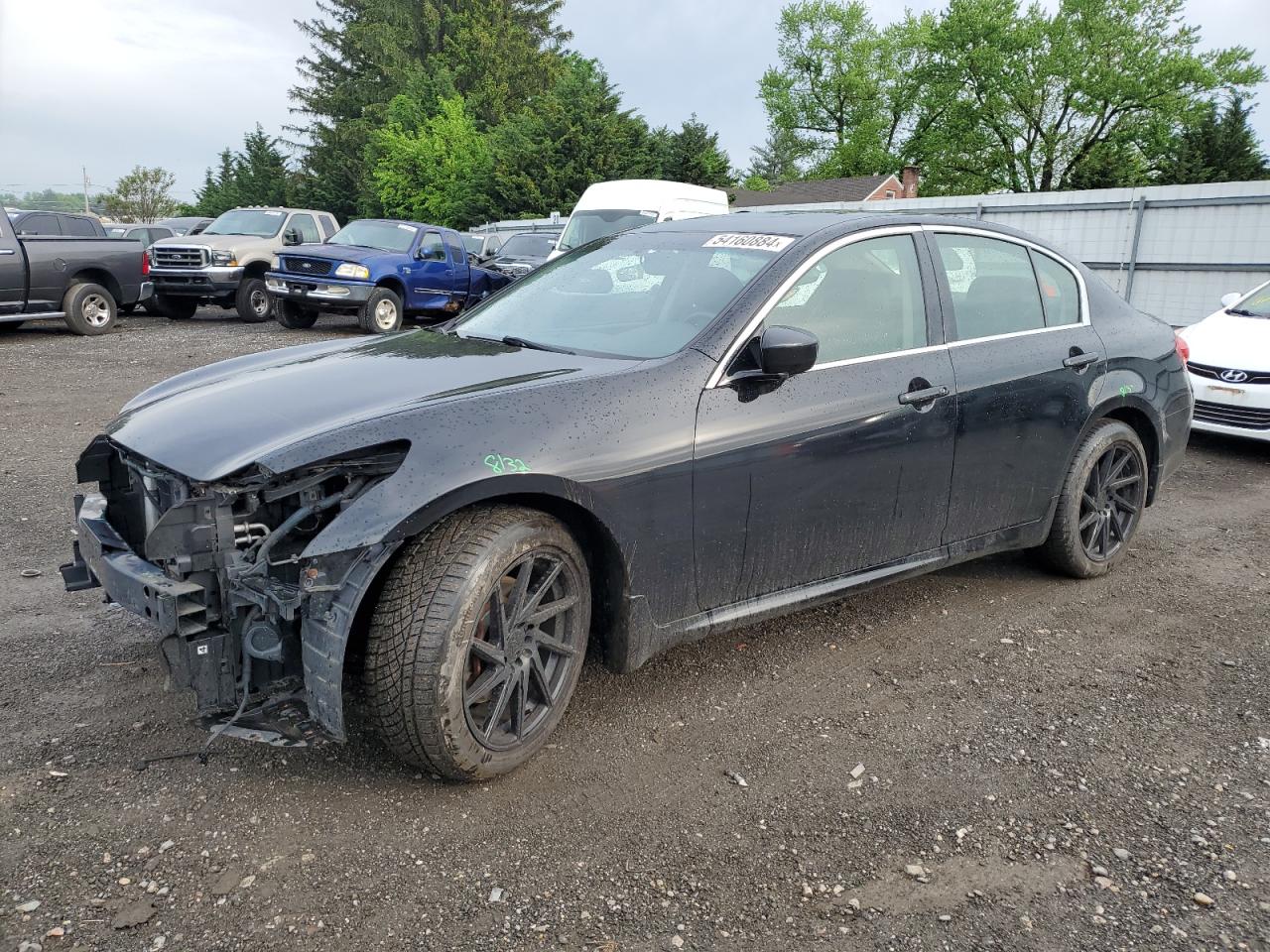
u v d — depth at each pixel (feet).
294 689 8.86
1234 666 12.50
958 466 12.68
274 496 8.38
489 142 151.94
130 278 47.52
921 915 7.68
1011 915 7.70
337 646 8.09
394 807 8.86
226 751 9.68
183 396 10.52
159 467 9.17
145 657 11.69
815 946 7.31
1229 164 149.89
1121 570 16.19
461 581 8.50
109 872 7.81
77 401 29.17
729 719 10.77
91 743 9.73
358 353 11.69
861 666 12.23
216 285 52.34
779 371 10.22
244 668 8.55
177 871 7.86
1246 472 23.90
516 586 9.09
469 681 8.95
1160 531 18.67
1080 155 171.94
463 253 54.75
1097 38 164.76
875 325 12.00
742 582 10.94
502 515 8.96
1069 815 9.09
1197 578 15.90
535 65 203.31
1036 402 13.53
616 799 9.15
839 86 204.03
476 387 9.70
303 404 9.46
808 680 11.80
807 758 10.02
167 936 7.14
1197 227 48.62
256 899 7.57
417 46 208.13
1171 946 7.39
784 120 214.07
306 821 8.59
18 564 14.88
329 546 7.91
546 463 9.03
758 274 11.27
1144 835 8.80
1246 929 7.59
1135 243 50.85
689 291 11.56
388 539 8.09
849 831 8.76
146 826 8.42
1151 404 15.52
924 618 13.89
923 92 186.80
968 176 183.11
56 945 6.98
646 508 9.76
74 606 13.25
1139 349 15.44
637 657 10.19
